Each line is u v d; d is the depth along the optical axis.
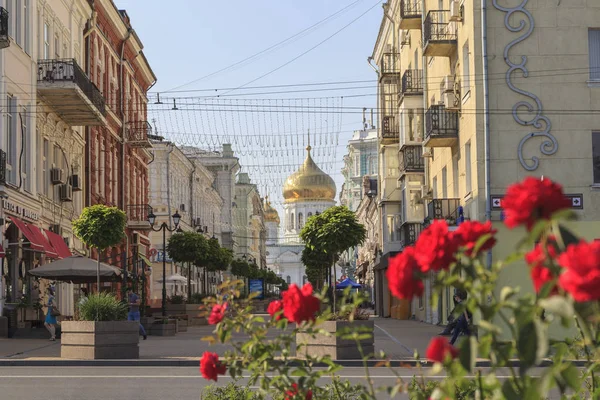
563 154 30.67
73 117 44.12
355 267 136.50
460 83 35.19
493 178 30.66
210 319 7.61
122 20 57.69
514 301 4.62
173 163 81.88
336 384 8.10
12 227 35.56
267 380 7.44
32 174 38.34
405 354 26.36
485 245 4.84
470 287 4.74
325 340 23.36
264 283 126.38
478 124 30.88
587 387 8.74
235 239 137.75
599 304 4.03
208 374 7.61
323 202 194.88
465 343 4.75
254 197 163.50
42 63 39.78
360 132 132.12
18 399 16.41
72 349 24.50
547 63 30.83
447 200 36.50
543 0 30.84
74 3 46.59
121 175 59.28
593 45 30.97
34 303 37.62
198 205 98.81
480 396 5.22
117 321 24.42
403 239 53.91
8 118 35.78
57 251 39.44
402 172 52.03
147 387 18.25
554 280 4.21
